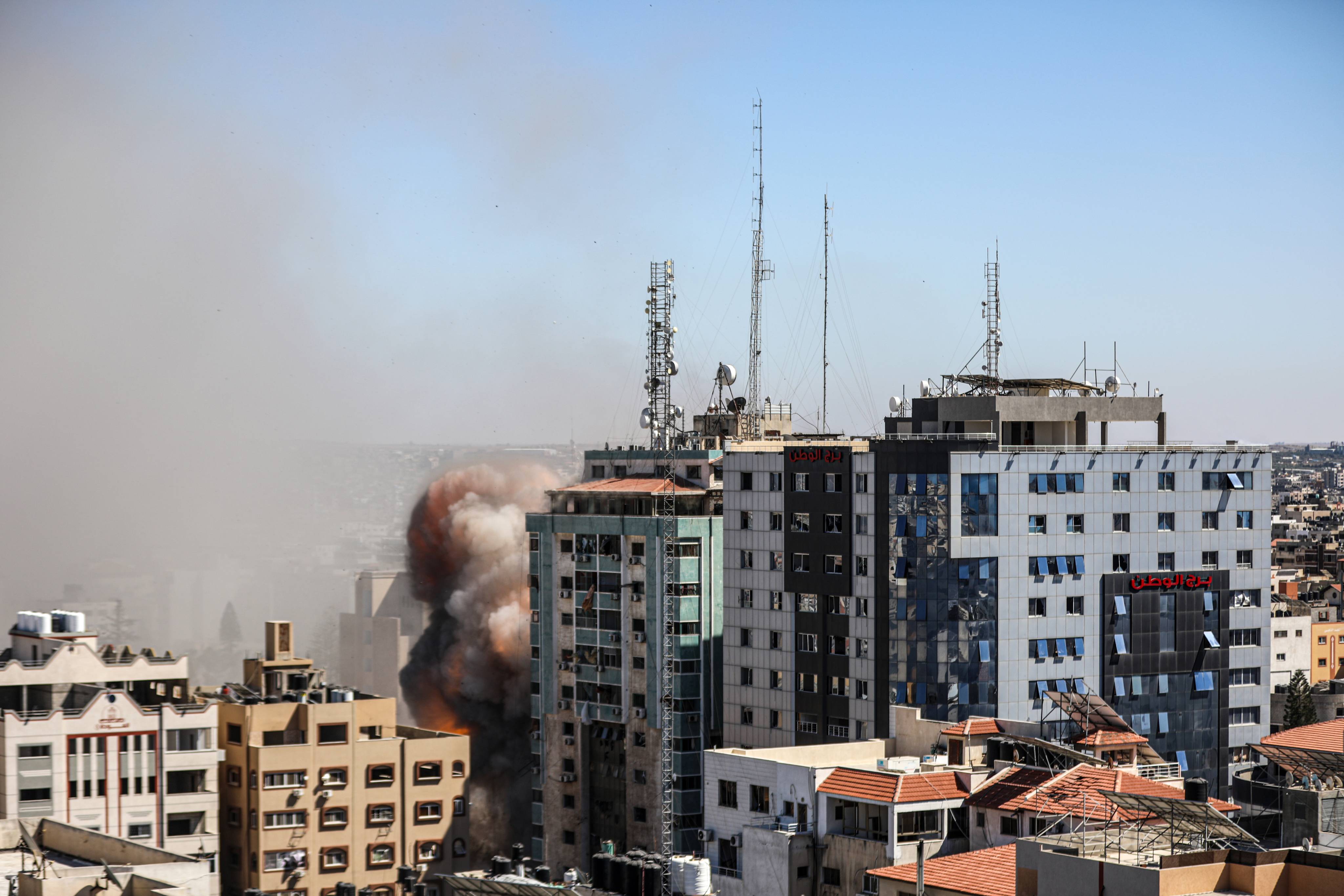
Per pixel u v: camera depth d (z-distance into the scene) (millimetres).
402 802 162125
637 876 113250
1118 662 185875
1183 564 191250
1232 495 194500
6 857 112500
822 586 186875
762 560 193250
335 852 158125
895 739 146125
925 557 178375
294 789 156500
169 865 103875
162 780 148000
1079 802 116500
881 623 180750
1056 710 181250
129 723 146750
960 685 177250
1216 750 192500
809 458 188500
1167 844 89750
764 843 131000
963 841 124188
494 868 114375
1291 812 97812
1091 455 185375
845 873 127375
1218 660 192625
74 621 158375
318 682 173750
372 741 161250
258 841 154750
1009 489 180250
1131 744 137375
